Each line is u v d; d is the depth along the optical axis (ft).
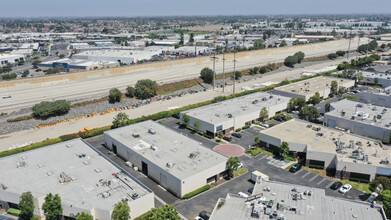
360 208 189.16
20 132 364.58
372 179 245.86
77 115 417.49
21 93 461.78
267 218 179.22
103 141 337.52
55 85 498.69
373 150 273.13
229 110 382.63
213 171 245.04
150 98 498.69
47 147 285.84
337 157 258.57
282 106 408.26
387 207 192.03
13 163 255.29
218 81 606.14
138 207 202.39
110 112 433.48
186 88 561.43
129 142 292.81
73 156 268.62
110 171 241.76
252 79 629.10
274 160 286.05
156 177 250.78
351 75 541.34
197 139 335.06
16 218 207.62
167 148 279.08
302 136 304.91
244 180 253.24
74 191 212.84
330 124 356.18
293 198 198.29
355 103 399.44
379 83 530.27
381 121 334.65
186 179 225.97
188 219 204.23
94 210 192.54
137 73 584.81
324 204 192.85
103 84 530.27
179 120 396.37
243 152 302.45
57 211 192.75
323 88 474.90
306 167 274.16
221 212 186.91
